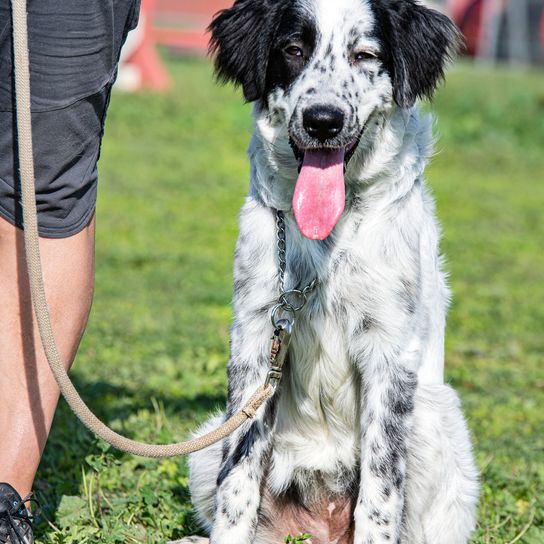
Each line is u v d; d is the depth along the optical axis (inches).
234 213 738.8
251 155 233.3
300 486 240.7
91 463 251.6
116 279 545.6
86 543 221.1
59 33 184.5
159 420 305.6
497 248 691.4
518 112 1263.5
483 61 2154.3
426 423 230.4
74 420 297.7
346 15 225.5
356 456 237.5
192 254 614.5
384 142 225.9
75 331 205.5
